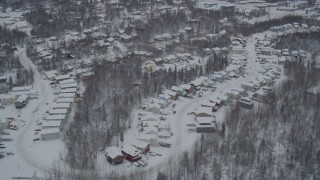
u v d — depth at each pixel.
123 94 126.31
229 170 86.88
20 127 108.31
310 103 120.12
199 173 85.69
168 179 83.19
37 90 135.12
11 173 85.88
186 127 108.12
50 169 87.69
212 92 135.25
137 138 99.44
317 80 142.62
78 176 83.56
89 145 95.50
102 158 92.44
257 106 121.88
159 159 92.94
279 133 102.56
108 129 100.00
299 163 90.06
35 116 115.69
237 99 127.62
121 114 111.25
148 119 109.44
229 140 97.81
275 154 93.69
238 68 156.88
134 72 148.12
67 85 135.12
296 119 108.12
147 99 126.31
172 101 126.38
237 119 108.31
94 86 132.25
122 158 90.94
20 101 120.44
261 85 140.12
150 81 137.75
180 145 98.94
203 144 95.94
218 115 116.50
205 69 155.25
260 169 86.75
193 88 134.12
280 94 127.25
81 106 118.25
